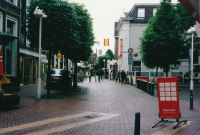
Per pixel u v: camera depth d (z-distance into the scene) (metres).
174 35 21.11
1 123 6.16
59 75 17.64
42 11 11.64
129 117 7.30
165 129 5.82
